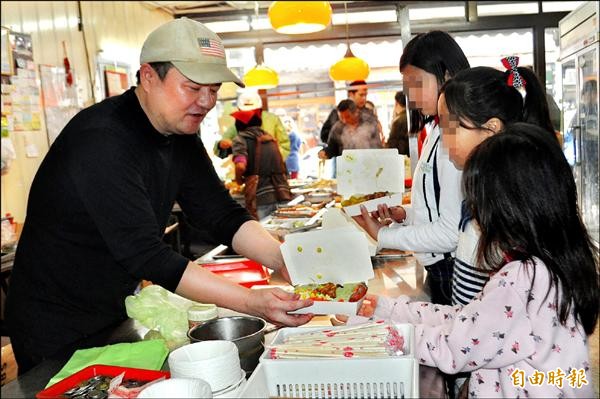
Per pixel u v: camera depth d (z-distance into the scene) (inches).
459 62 69.8
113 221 56.6
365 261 55.1
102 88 217.6
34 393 48.3
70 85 192.1
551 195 47.9
